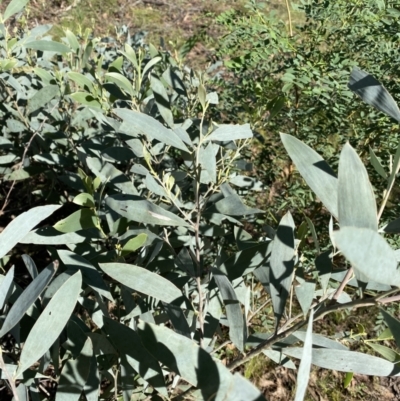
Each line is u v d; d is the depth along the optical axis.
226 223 1.87
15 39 1.69
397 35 1.79
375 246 0.48
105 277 1.58
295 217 2.22
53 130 1.95
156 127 1.05
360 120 1.98
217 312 1.12
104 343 1.01
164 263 1.29
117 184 1.26
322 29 2.03
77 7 4.80
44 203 2.31
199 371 0.67
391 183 0.66
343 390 2.20
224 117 2.43
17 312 0.74
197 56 4.22
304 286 0.88
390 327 0.69
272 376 2.20
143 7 5.05
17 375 0.78
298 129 2.07
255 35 2.01
